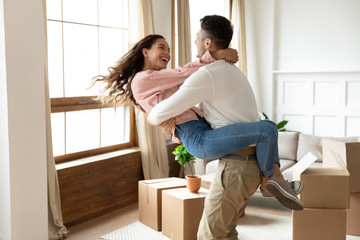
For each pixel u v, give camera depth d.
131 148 4.88
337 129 6.71
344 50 6.63
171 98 2.05
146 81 2.29
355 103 6.55
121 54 4.77
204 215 2.23
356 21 6.52
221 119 2.13
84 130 4.35
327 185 2.89
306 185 2.91
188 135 2.16
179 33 5.45
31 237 3.09
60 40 4.00
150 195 3.80
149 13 4.75
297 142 5.19
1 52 2.84
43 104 3.13
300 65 6.97
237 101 2.12
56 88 3.98
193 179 3.57
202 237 2.22
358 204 3.41
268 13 7.11
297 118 7.03
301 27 6.91
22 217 3.01
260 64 7.25
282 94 7.13
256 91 7.32
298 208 2.10
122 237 3.57
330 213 2.89
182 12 5.45
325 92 6.77
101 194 4.23
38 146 3.11
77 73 4.21
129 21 4.57
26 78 2.98
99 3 4.44
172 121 2.19
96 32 4.41
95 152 4.44
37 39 3.05
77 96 4.20
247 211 4.27
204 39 2.22
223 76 2.09
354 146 3.31
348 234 3.46
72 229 3.80
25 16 2.95
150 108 2.32
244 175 2.11
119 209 4.45
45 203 3.20
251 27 7.28
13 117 2.90
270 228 3.75
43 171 3.17
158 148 4.88
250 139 2.02
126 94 2.63
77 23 4.18
